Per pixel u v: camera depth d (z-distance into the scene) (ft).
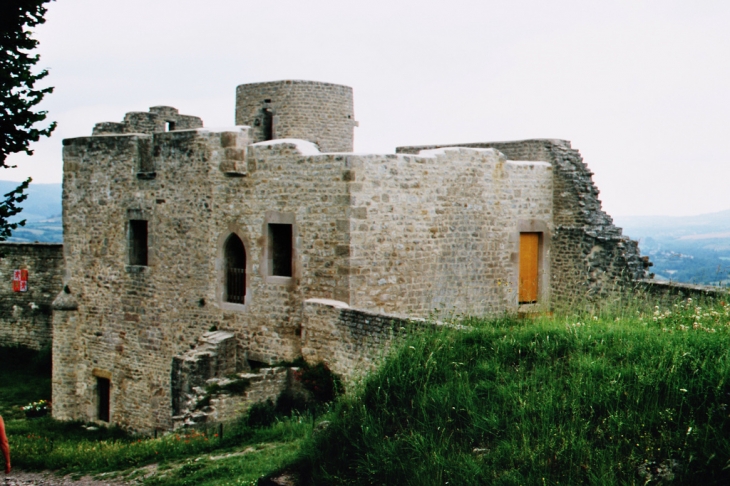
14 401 75.72
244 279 59.67
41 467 45.39
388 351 42.63
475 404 30.14
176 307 63.10
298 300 55.06
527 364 32.63
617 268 57.26
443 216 57.21
